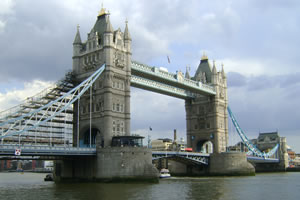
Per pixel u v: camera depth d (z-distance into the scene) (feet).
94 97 323.98
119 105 324.39
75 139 334.44
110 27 325.01
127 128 326.03
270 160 616.39
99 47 327.47
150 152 298.35
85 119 328.90
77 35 347.97
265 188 256.93
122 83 331.36
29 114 270.46
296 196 209.87
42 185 293.23
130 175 282.36
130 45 342.44
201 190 236.63
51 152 262.26
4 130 294.87
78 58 343.67
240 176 424.87
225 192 226.58
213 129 467.93
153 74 370.73
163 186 262.47
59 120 328.29
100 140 327.88
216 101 470.80
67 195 204.95
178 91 443.73
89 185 266.36
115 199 186.91
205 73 490.90
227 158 427.74
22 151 245.65
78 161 312.71
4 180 417.08
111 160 284.20
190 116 490.90
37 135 323.16
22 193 219.82
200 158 430.61
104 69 317.83
